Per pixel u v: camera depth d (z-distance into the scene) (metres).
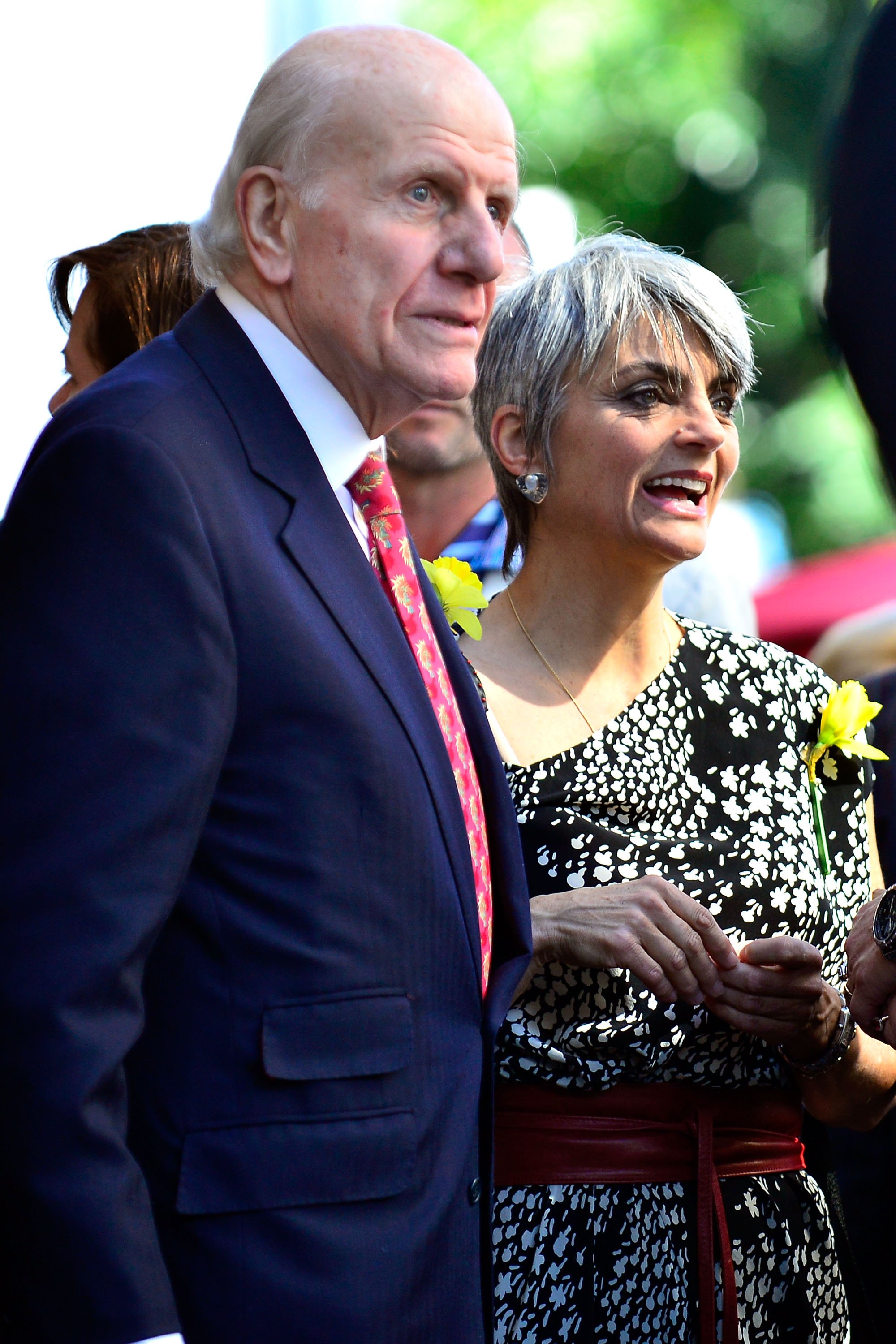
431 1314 3.79
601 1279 4.97
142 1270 3.24
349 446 4.18
